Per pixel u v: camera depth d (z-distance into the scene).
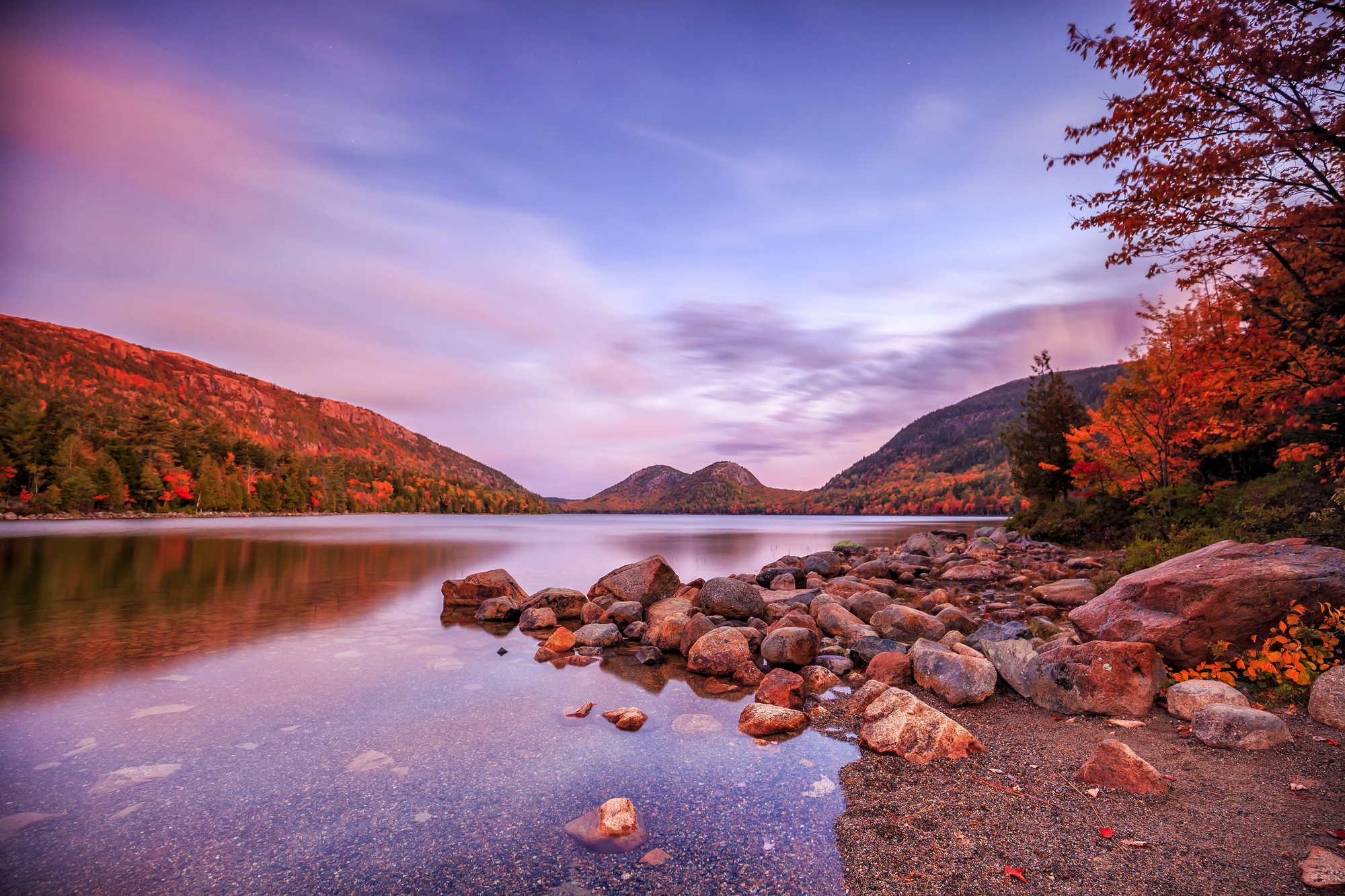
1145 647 6.40
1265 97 5.84
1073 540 26.89
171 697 7.91
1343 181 6.21
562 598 14.32
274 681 8.70
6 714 7.21
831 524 113.06
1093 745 5.62
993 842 4.08
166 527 64.25
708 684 8.64
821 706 7.54
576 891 3.70
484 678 8.95
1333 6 5.30
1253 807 4.21
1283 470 15.05
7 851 4.19
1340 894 3.16
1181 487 18.81
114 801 4.97
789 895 3.61
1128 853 3.81
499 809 4.83
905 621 10.38
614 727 6.79
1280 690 5.98
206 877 3.88
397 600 17.11
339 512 148.38
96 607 15.66
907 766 5.50
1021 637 8.29
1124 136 6.52
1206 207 6.48
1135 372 20.08
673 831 4.42
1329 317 7.38
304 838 4.37
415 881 3.82
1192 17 5.60
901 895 3.55
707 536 67.19
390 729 6.72
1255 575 6.64
